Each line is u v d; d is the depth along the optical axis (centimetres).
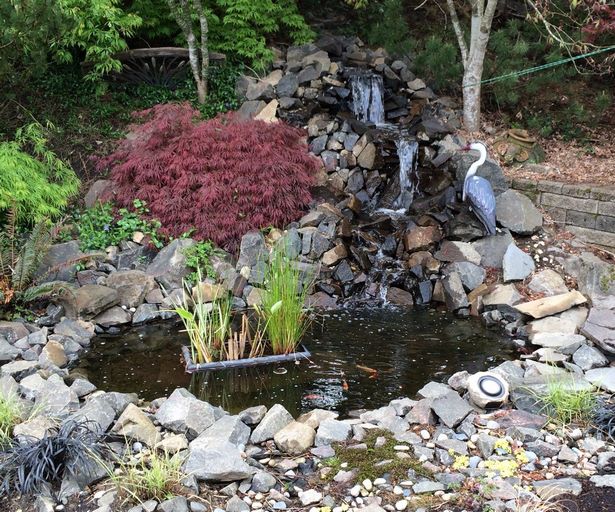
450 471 318
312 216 662
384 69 879
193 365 475
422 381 454
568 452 331
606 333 496
